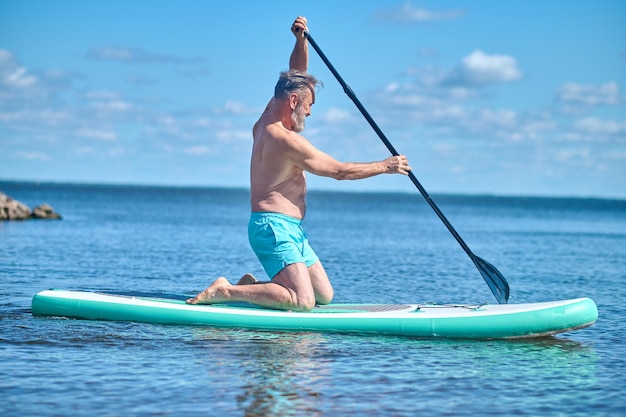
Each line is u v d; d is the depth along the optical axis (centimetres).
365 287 1002
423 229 3025
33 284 932
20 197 7150
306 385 458
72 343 553
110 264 1238
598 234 2848
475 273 1237
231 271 1195
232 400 425
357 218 4444
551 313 593
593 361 537
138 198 8650
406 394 445
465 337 596
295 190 646
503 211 7650
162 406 412
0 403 411
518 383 474
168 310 626
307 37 693
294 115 638
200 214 4194
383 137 680
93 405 411
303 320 609
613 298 931
